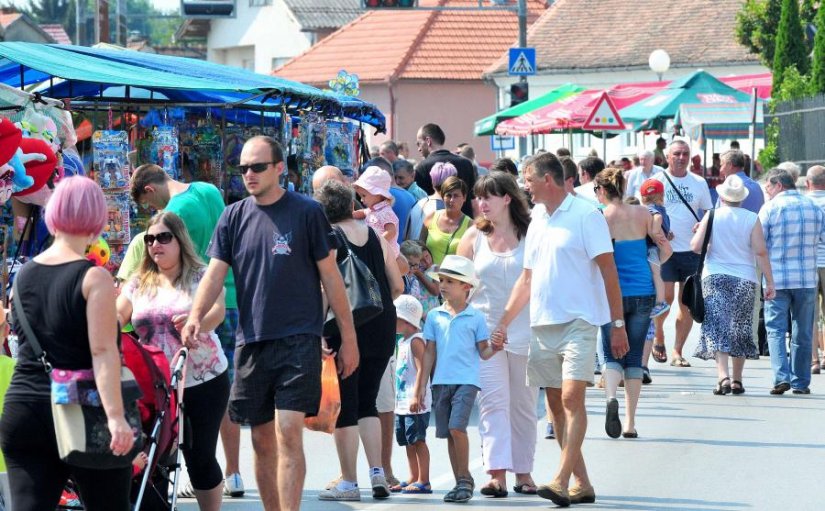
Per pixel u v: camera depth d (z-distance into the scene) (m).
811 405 28.77
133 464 14.37
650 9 112.56
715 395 30.25
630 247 25.31
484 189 20.67
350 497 20.34
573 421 19.36
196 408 17.48
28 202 23.09
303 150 33.88
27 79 32.25
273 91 30.03
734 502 20.00
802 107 62.88
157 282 17.98
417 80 113.88
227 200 32.84
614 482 21.41
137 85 27.28
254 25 138.25
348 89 38.47
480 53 116.62
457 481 20.27
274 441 17.09
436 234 26.67
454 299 20.28
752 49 84.12
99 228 13.74
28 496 13.47
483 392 20.36
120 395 13.30
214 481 17.70
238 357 16.84
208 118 33.06
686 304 29.94
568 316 19.38
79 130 33.47
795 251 30.22
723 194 29.61
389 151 37.34
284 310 16.56
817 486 21.09
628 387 25.14
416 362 20.72
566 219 19.50
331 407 18.97
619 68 108.06
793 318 30.44
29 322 13.42
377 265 20.19
